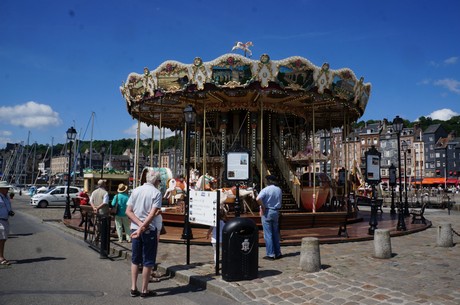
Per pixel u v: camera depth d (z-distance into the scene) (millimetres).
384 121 98938
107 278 7453
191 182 15148
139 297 6203
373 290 6215
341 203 19172
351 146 100000
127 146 163875
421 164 97750
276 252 8820
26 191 71750
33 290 6500
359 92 16281
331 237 11609
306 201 16047
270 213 8781
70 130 20797
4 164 136750
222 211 8305
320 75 14227
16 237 13164
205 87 14156
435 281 6785
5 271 7898
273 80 13617
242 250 6848
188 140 8742
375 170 13836
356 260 8570
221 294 6363
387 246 8852
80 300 5977
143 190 6293
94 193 11500
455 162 95125
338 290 6254
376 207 12445
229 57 13633
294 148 19656
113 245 10656
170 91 14688
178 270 7641
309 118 21203
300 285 6555
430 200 38812
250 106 17453
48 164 140500
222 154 17750
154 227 6285
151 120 21375
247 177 9289
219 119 18281
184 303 5914
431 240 12109
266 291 6281
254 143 17469
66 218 18922
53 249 10703
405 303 5582
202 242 10695
